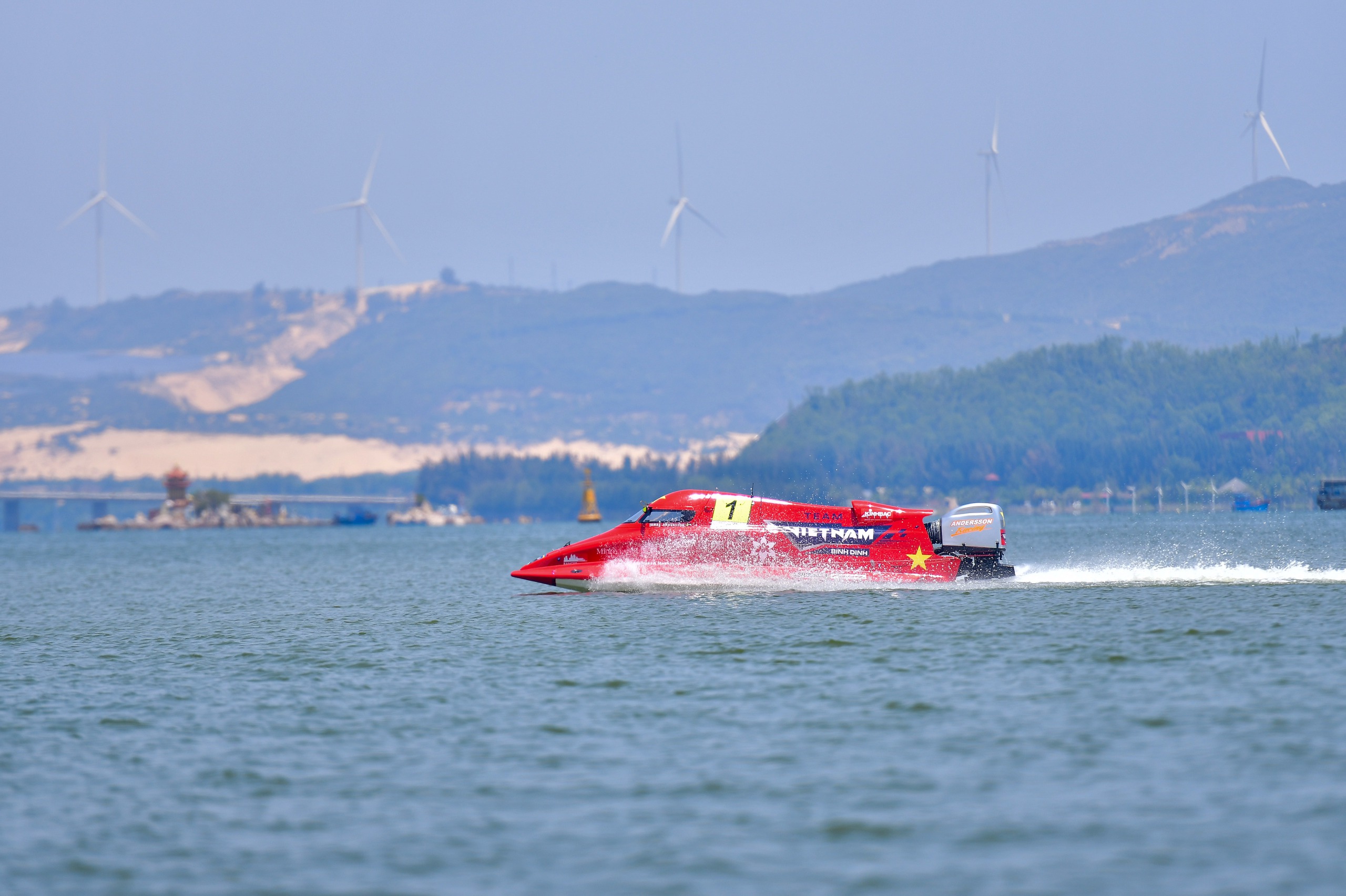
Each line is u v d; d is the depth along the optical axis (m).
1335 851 53.88
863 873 53.06
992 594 145.62
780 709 81.88
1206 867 52.69
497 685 93.25
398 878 53.62
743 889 51.66
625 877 53.12
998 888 51.22
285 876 54.09
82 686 97.94
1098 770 66.12
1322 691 83.38
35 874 54.75
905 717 78.88
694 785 65.38
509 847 56.91
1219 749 69.31
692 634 117.62
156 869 55.16
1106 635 110.62
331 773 69.06
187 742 76.81
